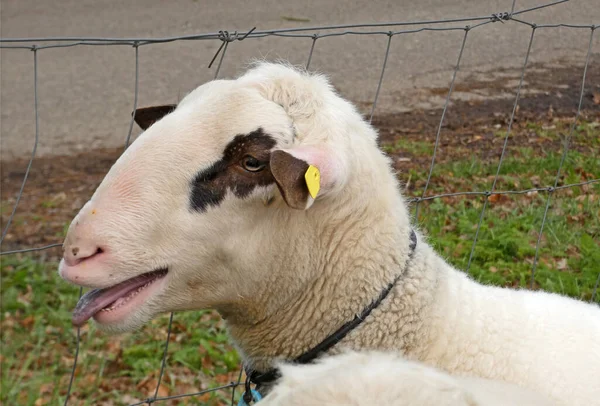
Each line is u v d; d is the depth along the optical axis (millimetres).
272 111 2492
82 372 5160
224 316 2797
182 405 4766
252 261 2557
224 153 2465
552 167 6582
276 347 2738
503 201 6180
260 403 1694
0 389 4945
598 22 6355
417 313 2650
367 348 2658
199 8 12062
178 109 2602
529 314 2729
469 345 2631
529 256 5293
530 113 7770
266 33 3279
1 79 10734
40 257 6625
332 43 9898
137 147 2502
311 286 2648
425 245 2793
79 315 2516
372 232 2613
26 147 8875
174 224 2457
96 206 2455
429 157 7141
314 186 2289
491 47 9203
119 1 12977
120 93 9953
